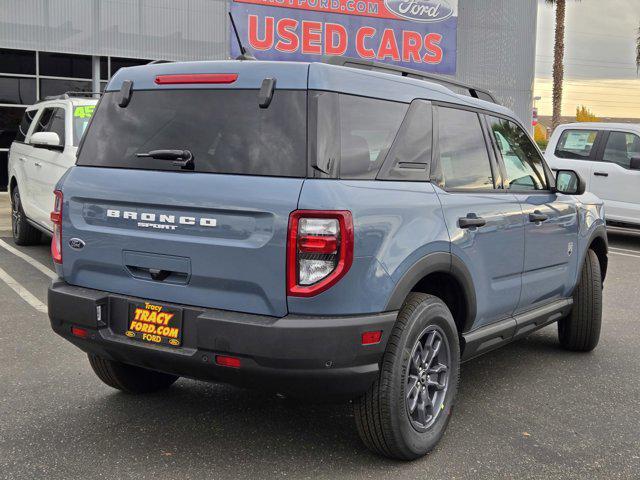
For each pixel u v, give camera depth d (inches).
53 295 143.3
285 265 119.6
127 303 136.0
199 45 779.4
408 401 135.1
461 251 146.9
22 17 682.8
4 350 206.2
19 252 371.2
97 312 136.9
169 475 131.3
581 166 480.4
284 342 118.5
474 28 998.4
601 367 208.1
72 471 132.0
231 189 124.2
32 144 343.6
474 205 154.6
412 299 137.2
